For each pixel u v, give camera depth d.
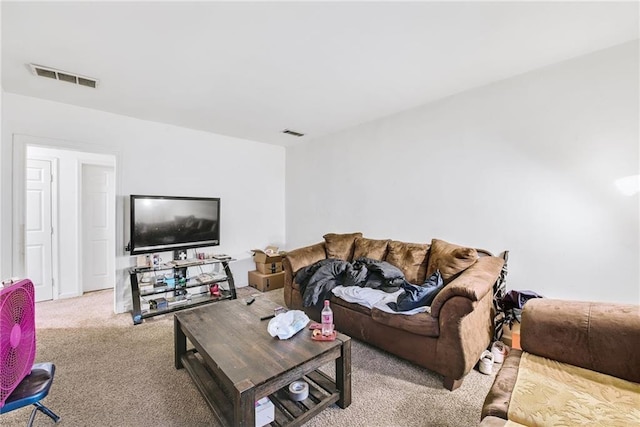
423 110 3.11
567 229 2.24
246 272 4.49
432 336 1.93
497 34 1.88
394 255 3.01
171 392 1.82
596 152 2.12
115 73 2.36
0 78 2.43
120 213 3.34
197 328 1.86
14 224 2.73
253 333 1.79
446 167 2.94
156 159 3.60
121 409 1.66
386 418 1.60
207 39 1.90
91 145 3.15
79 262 3.94
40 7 1.56
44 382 1.32
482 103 2.67
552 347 1.45
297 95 2.84
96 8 1.58
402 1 1.56
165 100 2.93
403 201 3.31
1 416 1.61
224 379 1.37
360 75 2.43
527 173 2.43
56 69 2.29
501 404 1.12
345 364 1.68
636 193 1.97
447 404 1.71
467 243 2.80
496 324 2.35
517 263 2.49
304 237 4.63
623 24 1.79
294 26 1.77
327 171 4.22
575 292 2.21
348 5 1.58
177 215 3.54
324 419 1.59
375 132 3.58
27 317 1.25
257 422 1.36
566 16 1.70
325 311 1.82
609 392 1.17
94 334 2.68
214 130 4.00
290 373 1.43
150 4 1.56
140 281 3.32
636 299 1.98
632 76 1.98
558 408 1.07
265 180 4.71
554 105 2.29
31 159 3.63
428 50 2.06
